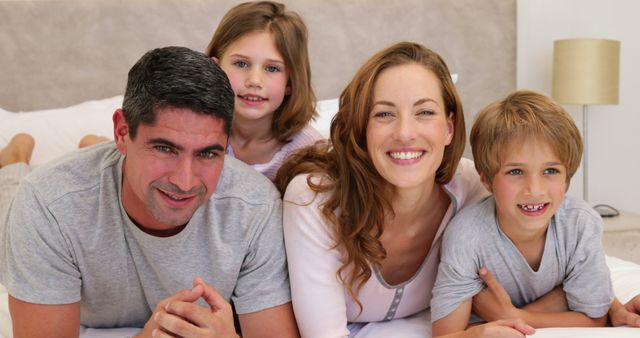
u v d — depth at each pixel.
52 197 1.09
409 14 2.55
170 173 0.98
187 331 0.97
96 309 1.23
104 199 1.11
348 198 1.21
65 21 2.32
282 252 1.21
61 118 2.03
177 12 2.38
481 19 2.61
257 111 1.57
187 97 0.94
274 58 1.57
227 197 1.17
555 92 2.65
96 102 2.17
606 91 2.58
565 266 1.23
